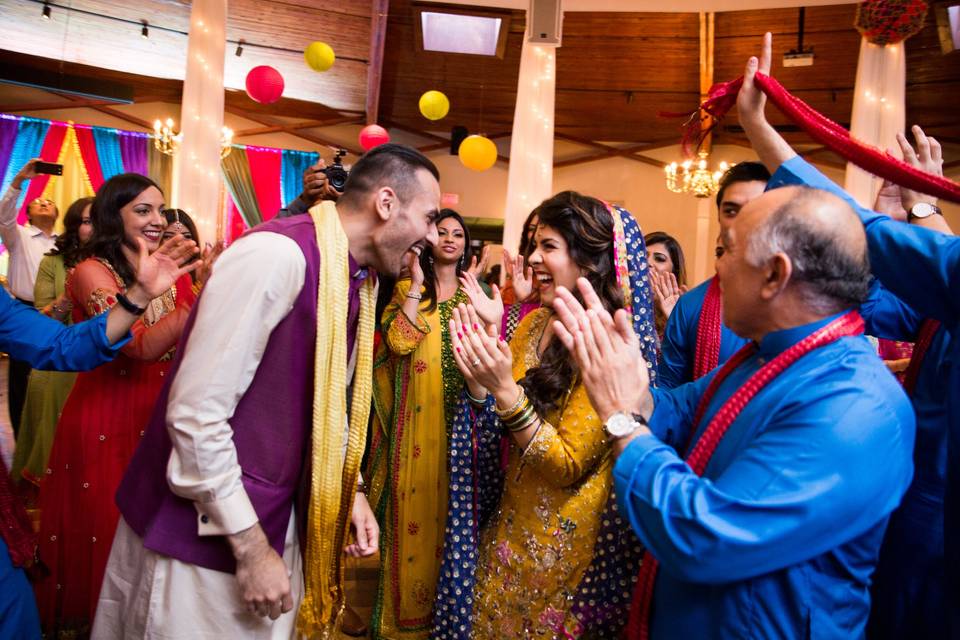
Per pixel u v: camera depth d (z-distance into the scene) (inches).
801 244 40.5
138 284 63.5
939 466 54.6
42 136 350.0
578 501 58.8
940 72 303.4
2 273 309.7
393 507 90.1
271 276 50.4
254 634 53.4
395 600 88.5
